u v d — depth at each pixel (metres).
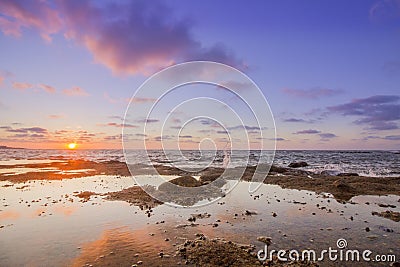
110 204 15.03
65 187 21.03
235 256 7.95
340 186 20.17
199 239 9.28
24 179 25.91
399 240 9.48
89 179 25.89
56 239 9.53
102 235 9.95
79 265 7.53
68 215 12.68
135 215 12.76
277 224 11.31
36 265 7.55
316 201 15.94
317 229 10.65
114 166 38.97
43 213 13.04
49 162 49.09
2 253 8.36
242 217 12.42
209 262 7.60
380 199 16.52
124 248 8.71
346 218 12.16
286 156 79.12
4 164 44.44
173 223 11.47
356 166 41.94
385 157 71.50
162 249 8.61
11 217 12.33
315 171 33.75
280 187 21.11
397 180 23.41
